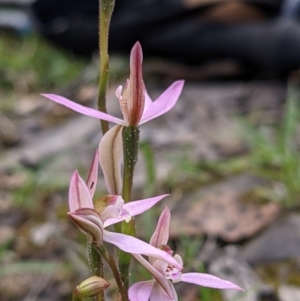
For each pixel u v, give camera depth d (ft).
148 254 0.26
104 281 0.27
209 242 0.64
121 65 1.31
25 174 0.86
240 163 0.81
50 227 0.71
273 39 1.16
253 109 1.06
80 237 0.68
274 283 0.58
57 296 0.60
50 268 0.61
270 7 1.19
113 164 0.32
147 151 0.68
